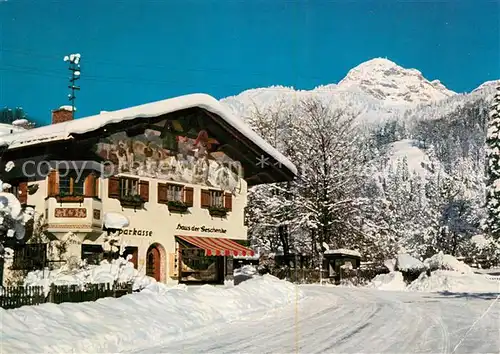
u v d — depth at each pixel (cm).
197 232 3259
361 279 4703
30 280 2367
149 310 1842
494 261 5916
